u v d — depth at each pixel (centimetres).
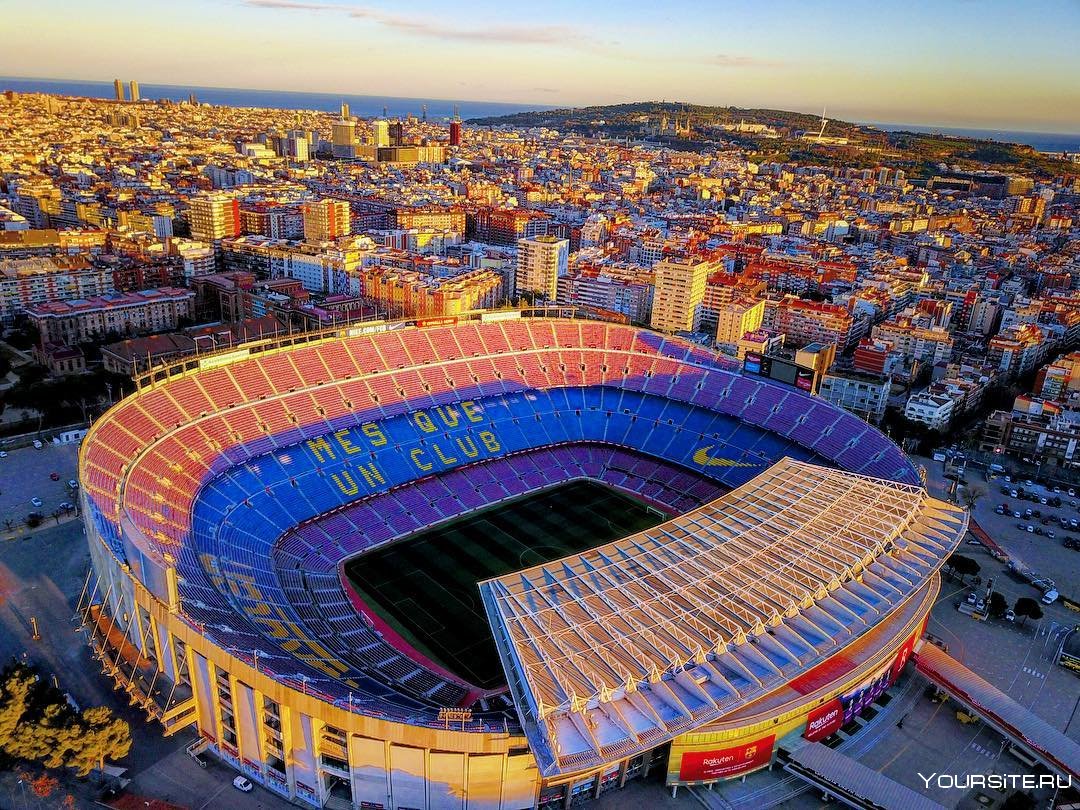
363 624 12744
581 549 15325
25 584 13250
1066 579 15325
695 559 11319
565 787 9212
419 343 19512
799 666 9619
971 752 10700
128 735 9675
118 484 12950
